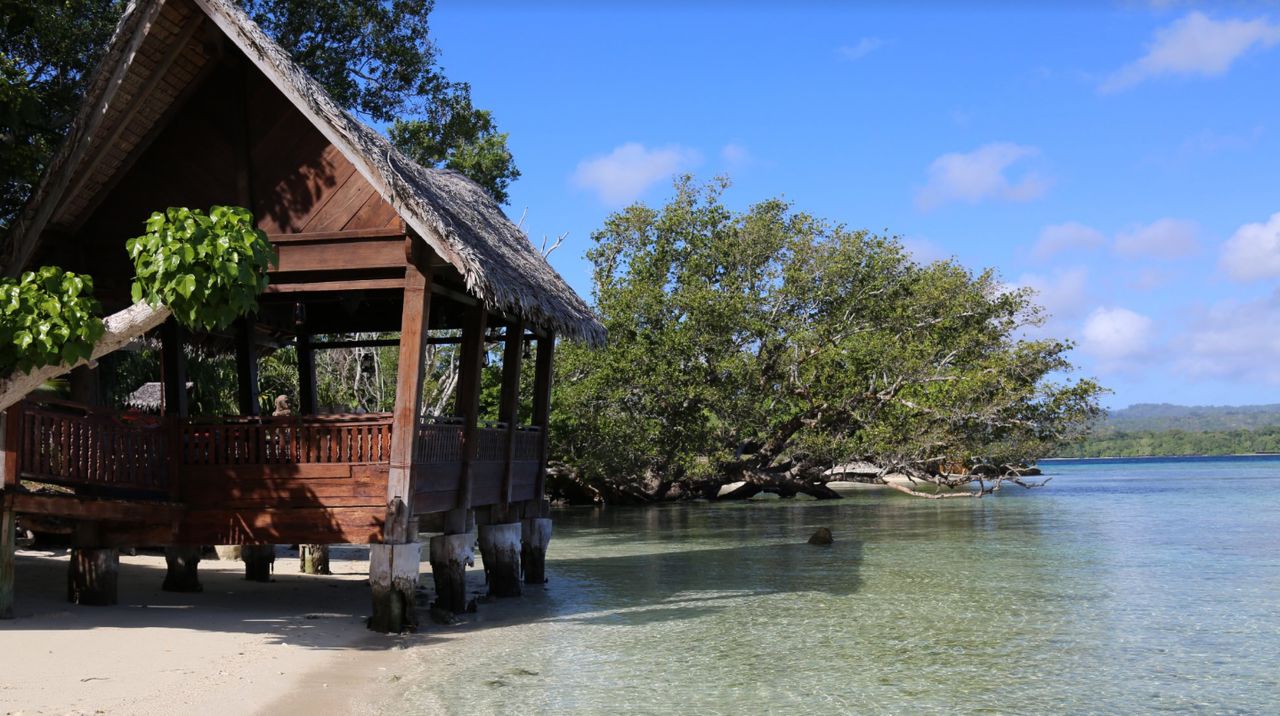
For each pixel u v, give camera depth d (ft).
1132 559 55.42
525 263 40.63
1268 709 23.88
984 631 34.14
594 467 109.50
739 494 131.23
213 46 32.22
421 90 82.28
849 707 23.86
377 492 30.73
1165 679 26.96
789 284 114.83
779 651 30.63
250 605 36.55
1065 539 67.82
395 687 24.77
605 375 102.22
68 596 33.14
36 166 44.70
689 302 103.71
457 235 30.07
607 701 24.12
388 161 31.09
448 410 94.02
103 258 33.96
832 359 104.73
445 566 35.76
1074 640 32.50
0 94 36.50
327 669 26.02
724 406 105.29
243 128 32.83
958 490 144.77
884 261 116.16
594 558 60.03
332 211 32.14
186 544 31.86
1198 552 58.49
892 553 60.44
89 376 39.37
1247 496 121.49
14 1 41.55
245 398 40.42
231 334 42.93
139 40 30.66
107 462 29.89
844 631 34.19
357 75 79.15
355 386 90.89
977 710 23.65
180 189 33.37
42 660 23.84
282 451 31.55
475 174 89.71
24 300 25.04
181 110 33.47
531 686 25.45
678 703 24.00
